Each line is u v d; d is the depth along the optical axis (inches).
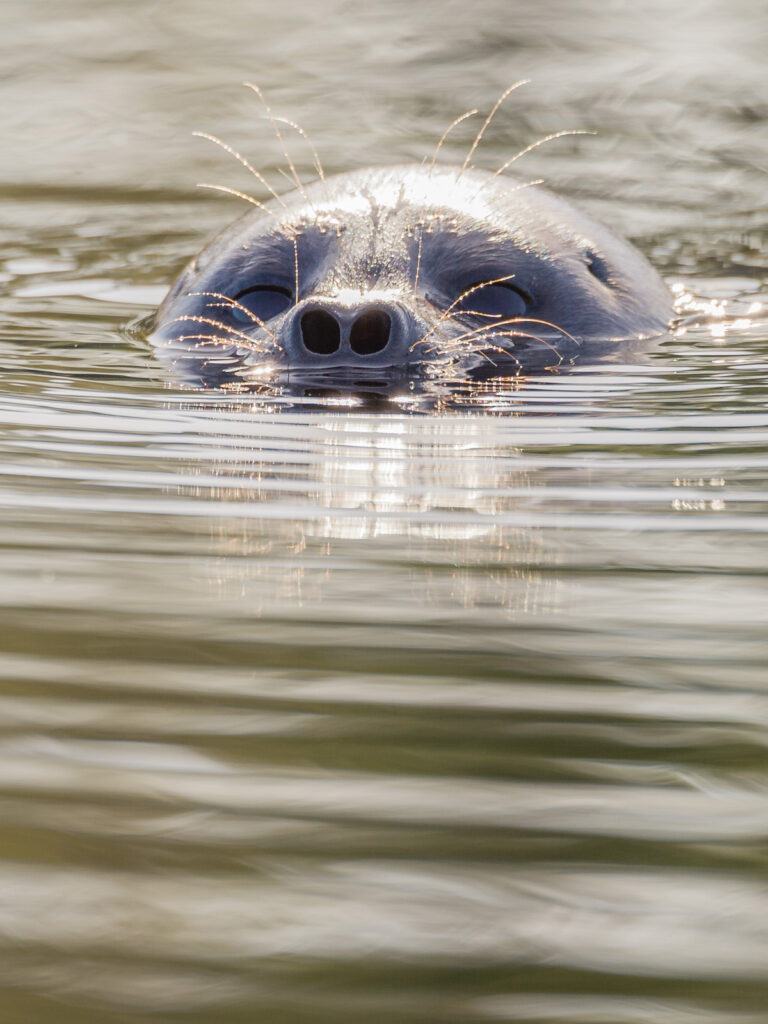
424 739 321.4
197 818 282.5
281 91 1908.2
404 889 256.1
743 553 457.7
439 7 2422.5
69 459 574.2
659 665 366.0
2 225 1328.7
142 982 226.2
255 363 757.3
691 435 621.9
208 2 2456.9
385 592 420.5
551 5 2427.4
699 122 1732.3
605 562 449.1
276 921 245.1
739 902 252.8
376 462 577.0
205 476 552.4
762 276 1117.7
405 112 1769.2
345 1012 218.8
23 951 234.8
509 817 284.4
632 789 297.9
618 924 244.5
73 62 2074.3
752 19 2288.4
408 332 746.2
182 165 1574.8
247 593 419.2
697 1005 222.2
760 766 309.0
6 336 869.2
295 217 874.8
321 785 297.1
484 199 897.5
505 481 547.8
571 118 1743.4
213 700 342.0
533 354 803.4
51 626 389.7
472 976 228.8
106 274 1130.7
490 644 380.2
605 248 936.9
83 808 285.4
